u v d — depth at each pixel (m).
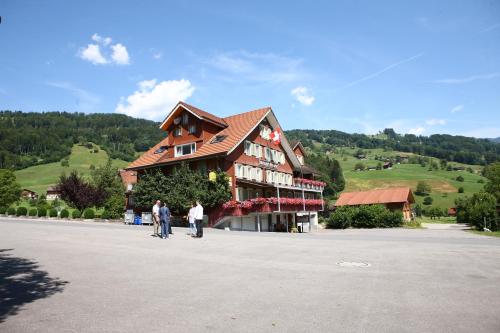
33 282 10.03
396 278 10.90
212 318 7.19
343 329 6.62
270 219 46.12
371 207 53.06
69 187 49.03
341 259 14.41
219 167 37.31
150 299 8.51
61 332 6.36
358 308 7.88
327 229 54.09
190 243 19.31
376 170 167.62
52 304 8.05
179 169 37.50
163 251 16.16
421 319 7.18
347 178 149.75
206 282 10.27
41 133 176.88
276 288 9.62
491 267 12.79
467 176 160.38
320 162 124.44
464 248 18.11
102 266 12.41
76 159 165.00
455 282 10.39
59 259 13.53
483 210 41.72
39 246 16.72
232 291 9.29
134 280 10.45
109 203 46.97
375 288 9.65
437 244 19.94
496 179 45.59
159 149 45.47
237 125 41.06
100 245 17.61
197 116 39.28
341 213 54.25
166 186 36.75
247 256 15.05
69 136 189.62
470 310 7.77
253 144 42.28
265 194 44.94
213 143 38.94
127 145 188.38
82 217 47.25
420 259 14.49
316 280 10.59
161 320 7.05
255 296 8.83
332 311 7.67
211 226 36.62
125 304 8.09
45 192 123.88
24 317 7.16
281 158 48.56
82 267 12.18
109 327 6.64
